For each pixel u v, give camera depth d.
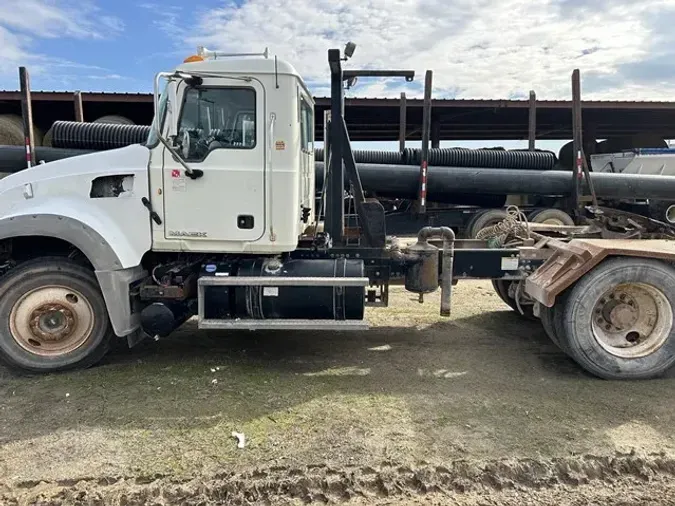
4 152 8.51
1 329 4.02
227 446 3.01
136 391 3.77
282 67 3.98
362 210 4.56
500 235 5.34
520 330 5.38
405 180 9.51
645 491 2.62
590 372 4.05
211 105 4.03
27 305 4.04
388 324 5.58
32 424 3.27
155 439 3.08
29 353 4.08
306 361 4.44
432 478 2.70
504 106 12.91
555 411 3.46
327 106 10.52
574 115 9.77
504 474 2.74
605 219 6.90
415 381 3.99
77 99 9.80
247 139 4.04
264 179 4.05
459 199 10.70
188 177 4.04
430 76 9.23
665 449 2.97
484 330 5.38
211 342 4.95
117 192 4.11
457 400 3.64
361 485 2.65
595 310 4.08
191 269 4.37
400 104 11.24
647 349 4.02
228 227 4.09
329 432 3.17
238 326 4.09
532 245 5.00
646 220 7.24
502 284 5.98
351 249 4.51
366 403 3.58
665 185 10.18
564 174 9.94
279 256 4.38
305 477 2.69
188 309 4.38
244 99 4.02
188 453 2.93
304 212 4.62
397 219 10.19
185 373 4.12
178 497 2.55
